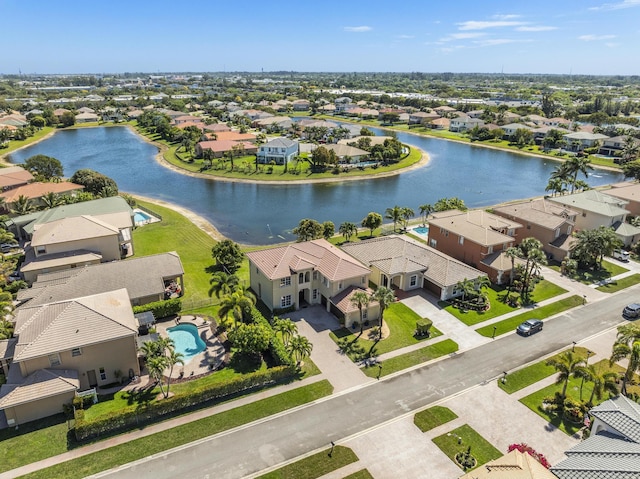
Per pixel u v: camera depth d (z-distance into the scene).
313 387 44.22
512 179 144.12
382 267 63.62
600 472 28.73
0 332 44.81
